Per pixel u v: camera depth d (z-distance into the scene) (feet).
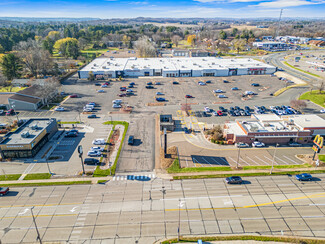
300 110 351.67
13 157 236.02
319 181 203.21
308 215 169.37
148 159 234.79
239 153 247.09
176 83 473.67
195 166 225.15
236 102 382.22
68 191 191.52
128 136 278.67
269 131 261.85
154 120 320.50
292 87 449.48
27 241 149.79
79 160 233.14
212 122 314.14
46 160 230.27
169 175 211.20
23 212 171.42
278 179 205.67
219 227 159.63
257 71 544.21
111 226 160.35
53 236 153.17
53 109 355.97
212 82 483.92
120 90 437.17
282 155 243.81
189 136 280.92
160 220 165.07
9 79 502.38
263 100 390.21
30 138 242.37
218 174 211.61
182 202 180.86
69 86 462.60
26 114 337.11
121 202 180.65
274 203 179.93
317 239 150.51
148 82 479.41
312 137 272.10
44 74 527.40
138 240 150.61
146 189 194.18
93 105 363.56
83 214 169.78
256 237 151.43
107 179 205.46
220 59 644.69
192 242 148.36
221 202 180.86
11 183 199.72
